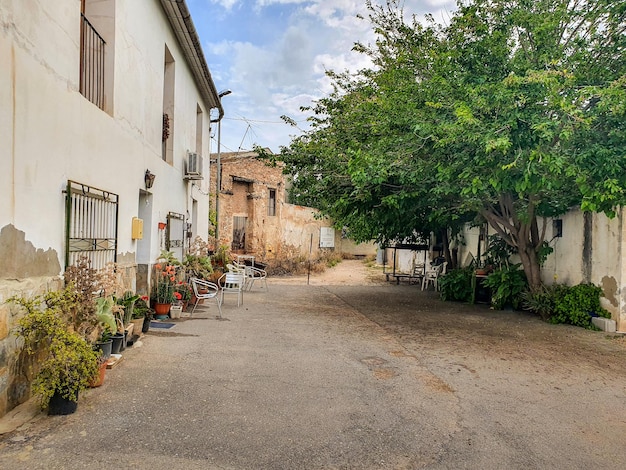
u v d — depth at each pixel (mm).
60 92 3682
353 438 3004
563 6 5871
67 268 3787
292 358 4965
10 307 3027
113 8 5055
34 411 3180
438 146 6020
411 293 12273
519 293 8914
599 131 5316
